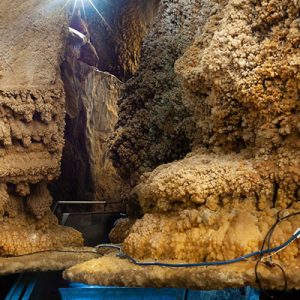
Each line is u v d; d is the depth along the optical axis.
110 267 2.46
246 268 2.18
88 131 6.42
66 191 6.24
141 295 2.67
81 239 3.78
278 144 2.55
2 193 3.36
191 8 4.33
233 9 2.73
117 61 6.66
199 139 3.57
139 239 2.59
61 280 3.54
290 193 2.44
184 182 2.57
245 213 2.40
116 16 6.22
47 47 3.60
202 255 2.36
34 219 3.58
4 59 3.40
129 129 4.48
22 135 3.42
